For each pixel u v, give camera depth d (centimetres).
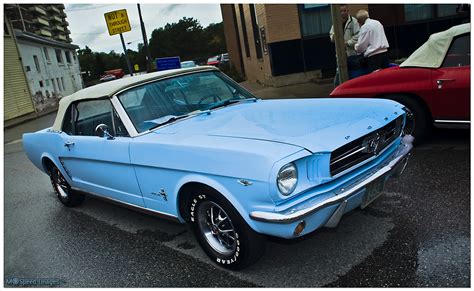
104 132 371
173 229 406
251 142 281
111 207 496
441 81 488
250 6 1636
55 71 3606
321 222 271
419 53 521
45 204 550
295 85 1339
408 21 1331
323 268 301
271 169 251
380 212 374
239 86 457
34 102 2622
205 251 330
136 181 361
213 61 4038
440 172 446
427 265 285
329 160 269
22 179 712
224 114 376
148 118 372
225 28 2669
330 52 1348
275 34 1331
